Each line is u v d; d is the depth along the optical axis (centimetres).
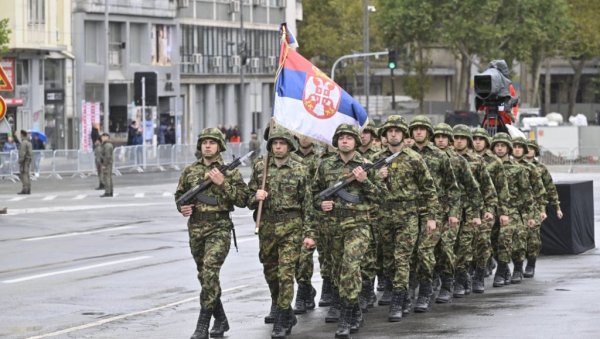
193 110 9862
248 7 10600
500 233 2378
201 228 1778
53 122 8200
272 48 11050
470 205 2200
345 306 1761
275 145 1806
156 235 3447
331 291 1989
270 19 10962
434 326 1853
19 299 2220
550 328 1794
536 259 2794
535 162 2623
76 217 4044
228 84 10362
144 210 4347
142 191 5512
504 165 2448
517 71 13238
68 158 6675
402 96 12644
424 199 1980
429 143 2103
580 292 2219
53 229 3628
